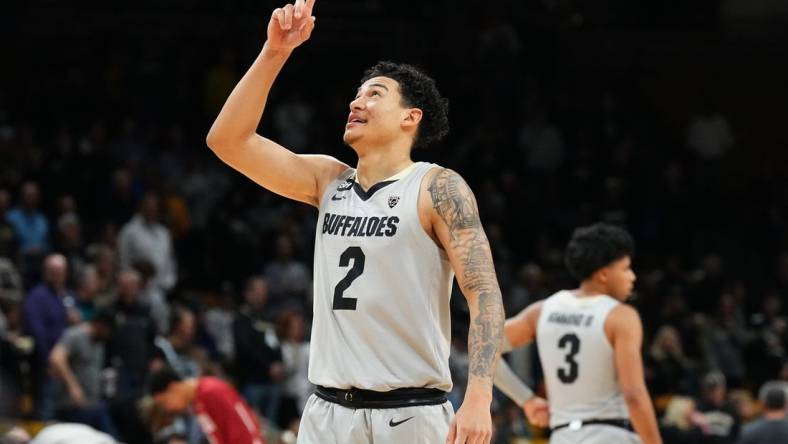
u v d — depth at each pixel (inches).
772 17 1695.4
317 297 291.7
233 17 1473.9
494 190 1357.0
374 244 280.4
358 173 295.3
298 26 290.4
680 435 816.9
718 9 1712.6
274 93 1451.8
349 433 279.3
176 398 531.5
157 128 1291.8
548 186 1381.6
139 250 973.8
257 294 944.9
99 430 750.5
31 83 1374.3
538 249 1277.1
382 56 1541.6
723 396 892.0
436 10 1574.8
